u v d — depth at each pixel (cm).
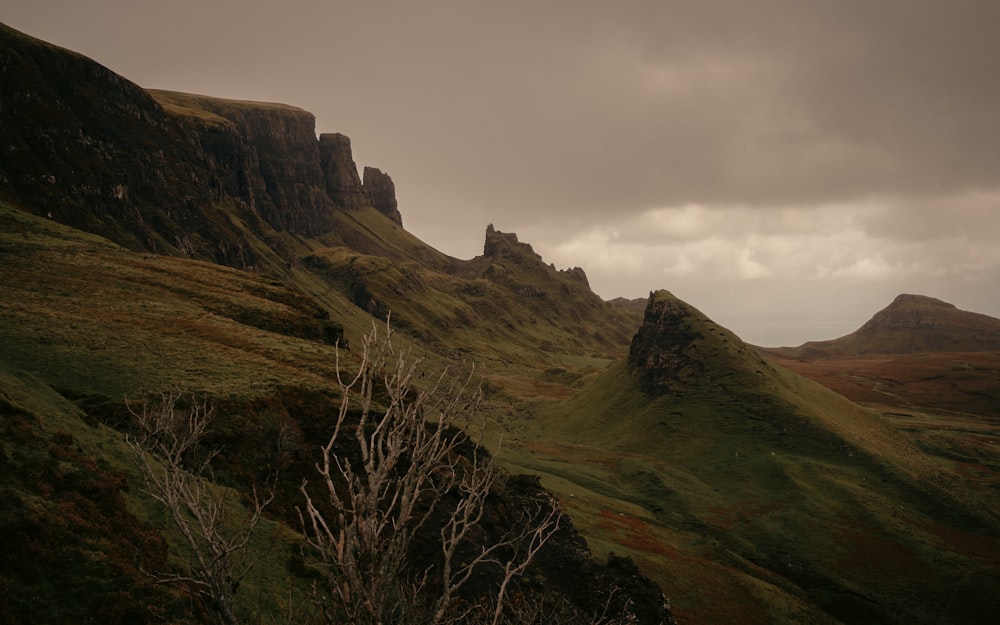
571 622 3011
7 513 2358
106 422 4481
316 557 3384
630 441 18862
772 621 7781
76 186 17850
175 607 2375
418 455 973
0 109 17562
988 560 10788
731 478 14975
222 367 6384
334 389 6438
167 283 10606
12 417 3069
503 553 4756
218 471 4056
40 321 6700
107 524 2652
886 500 13212
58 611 2077
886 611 9244
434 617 948
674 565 8856
